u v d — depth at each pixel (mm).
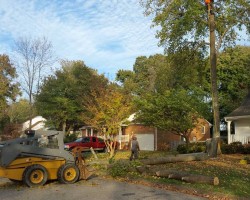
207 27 24906
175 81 35188
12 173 13227
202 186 12555
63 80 44062
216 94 24219
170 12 24266
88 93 41812
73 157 14648
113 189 12594
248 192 11648
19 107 66688
